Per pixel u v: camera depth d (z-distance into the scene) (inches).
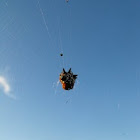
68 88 572.4
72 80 572.1
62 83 573.6
